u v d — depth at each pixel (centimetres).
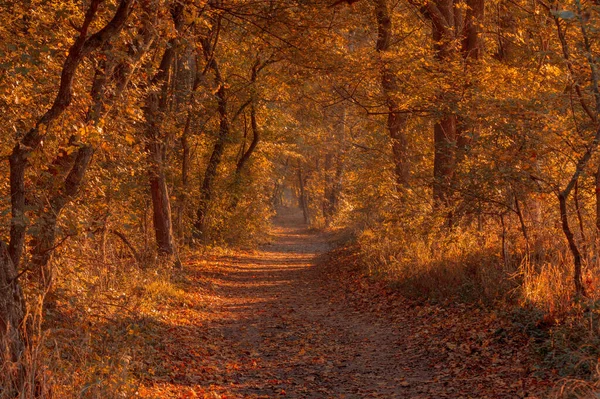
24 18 905
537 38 1552
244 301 1555
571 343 734
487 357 820
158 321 1091
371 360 918
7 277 586
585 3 836
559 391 607
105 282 1147
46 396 546
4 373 541
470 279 1198
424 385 762
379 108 1941
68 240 880
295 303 1522
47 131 667
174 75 1989
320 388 781
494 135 975
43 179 793
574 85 873
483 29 1645
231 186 2880
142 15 942
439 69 1539
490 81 1400
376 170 2069
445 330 1002
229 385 796
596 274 853
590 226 1038
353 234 2925
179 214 2311
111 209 1068
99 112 809
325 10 1416
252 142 2939
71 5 905
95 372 638
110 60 855
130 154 1159
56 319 804
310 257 2945
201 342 1031
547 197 1018
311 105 2612
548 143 885
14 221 597
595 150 870
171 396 707
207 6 1319
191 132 2264
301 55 1555
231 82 2539
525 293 952
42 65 813
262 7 1451
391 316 1208
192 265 2092
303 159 4981
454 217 1355
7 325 568
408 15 2009
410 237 1630
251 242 3356
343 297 1525
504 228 1152
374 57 1602
